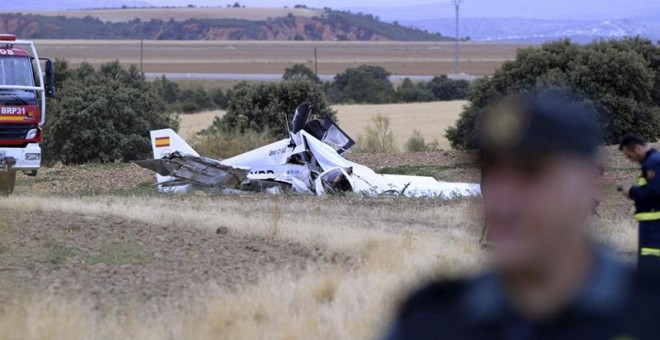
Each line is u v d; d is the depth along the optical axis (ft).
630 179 248.32
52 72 248.32
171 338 84.89
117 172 330.75
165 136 270.05
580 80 414.21
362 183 249.14
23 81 238.68
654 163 100.01
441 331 32.42
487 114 31.22
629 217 170.40
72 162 412.57
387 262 122.01
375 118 561.02
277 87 474.90
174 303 99.09
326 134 276.82
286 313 92.63
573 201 29.84
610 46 435.12
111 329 85.10
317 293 102.53
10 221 148.97
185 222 161.99
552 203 29.68
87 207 179.93
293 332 86.02
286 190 257.55
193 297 101.71
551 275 30.22
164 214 171.73
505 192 30.07
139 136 419.54
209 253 131.95
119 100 421.18
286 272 115.24
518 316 31.01
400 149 442.91
